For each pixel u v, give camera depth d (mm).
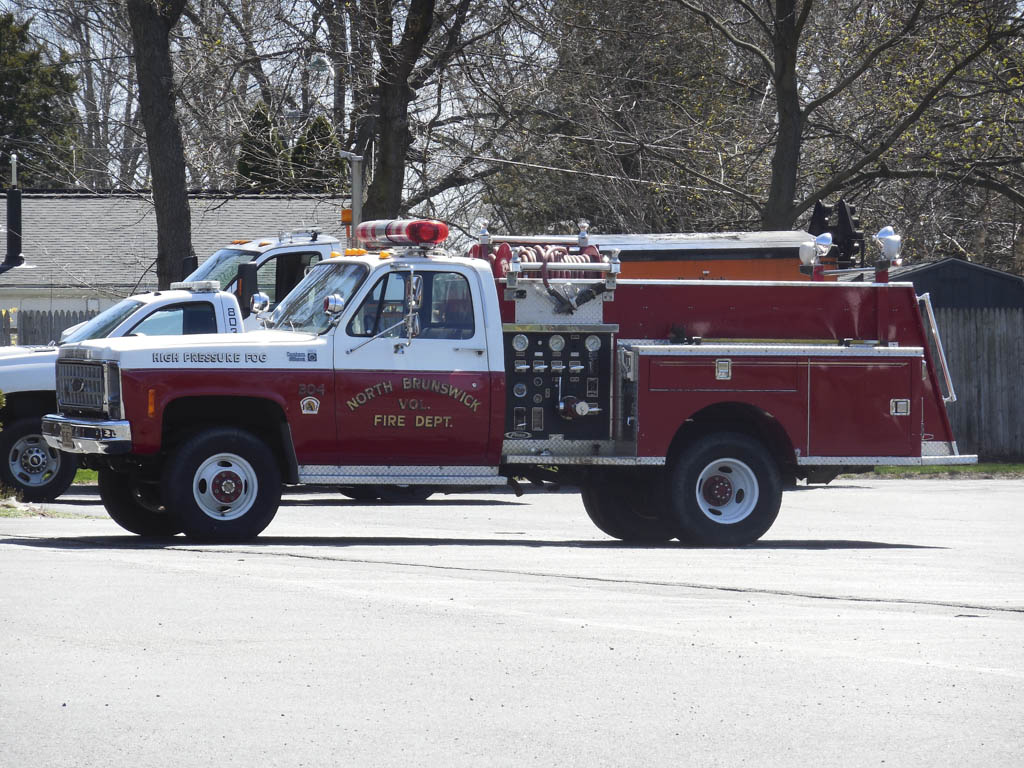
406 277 35812
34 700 17578
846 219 45625
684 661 20562
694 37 93500
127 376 33719
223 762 15031
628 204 90812
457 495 59156
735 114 95562
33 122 143500
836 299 38875
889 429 38750
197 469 33719
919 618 24781
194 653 20406
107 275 102625
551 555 33719
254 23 77812
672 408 37188
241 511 34188
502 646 21359
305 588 26422
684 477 37031
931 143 90312
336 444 35219
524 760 15258
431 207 95750
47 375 48469
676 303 37844
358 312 35531
